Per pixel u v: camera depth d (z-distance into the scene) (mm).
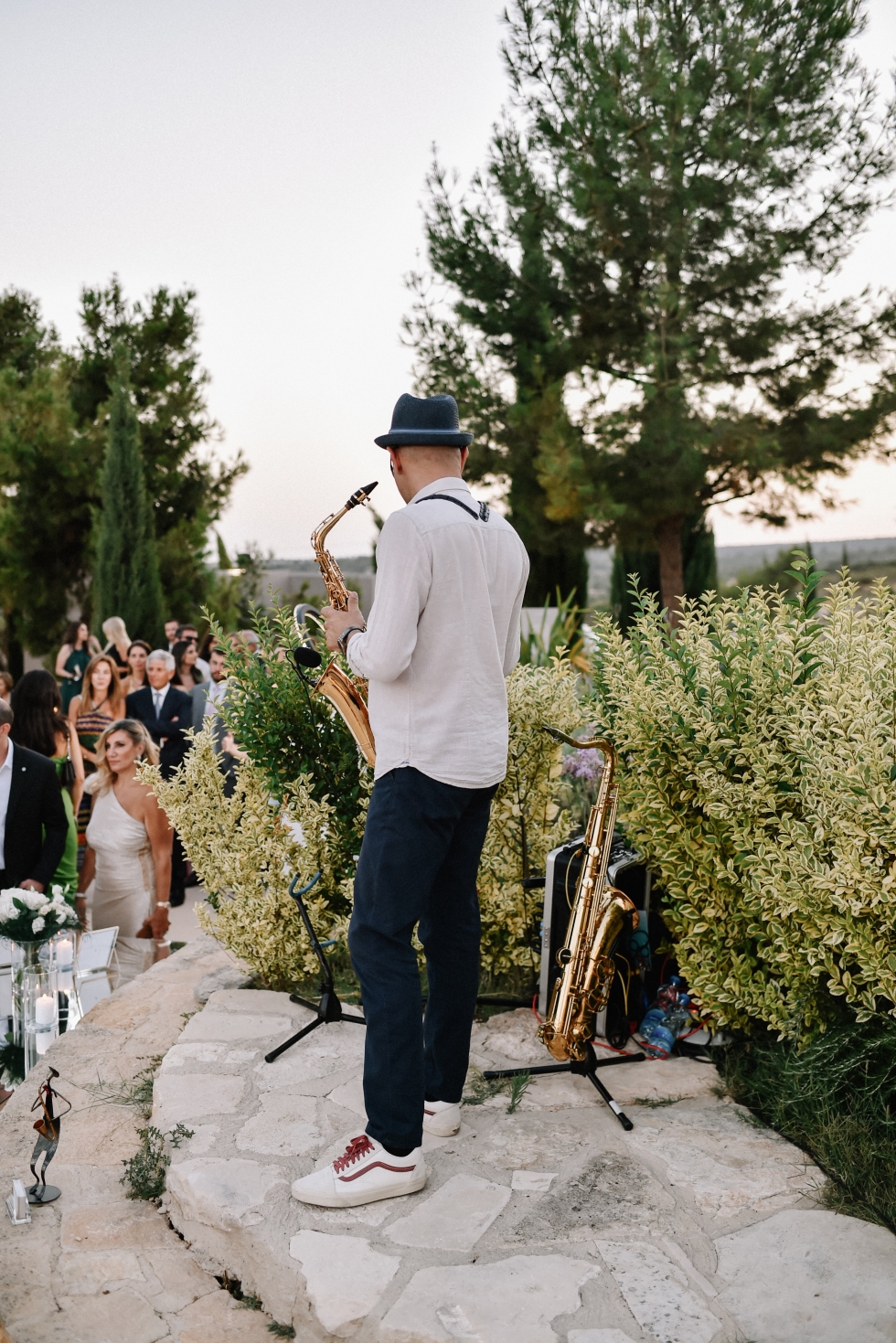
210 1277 2463
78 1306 2336
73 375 19312
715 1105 2982
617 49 11422
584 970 2994
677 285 11867
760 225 11742
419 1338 2029
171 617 17766
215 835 4043
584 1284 2176
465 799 2449
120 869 5391
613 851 3555
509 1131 2834
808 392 11875
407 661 2328
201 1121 2877
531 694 3873
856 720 2643
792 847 2891
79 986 4555
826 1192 2533
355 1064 3234
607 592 17484
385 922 2432
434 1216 2426
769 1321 2098
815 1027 2947
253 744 3824
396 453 2521
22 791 4832
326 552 2707
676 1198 2506
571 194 11742
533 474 12492
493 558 2482
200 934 6309
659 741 3109
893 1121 2648
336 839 3883
